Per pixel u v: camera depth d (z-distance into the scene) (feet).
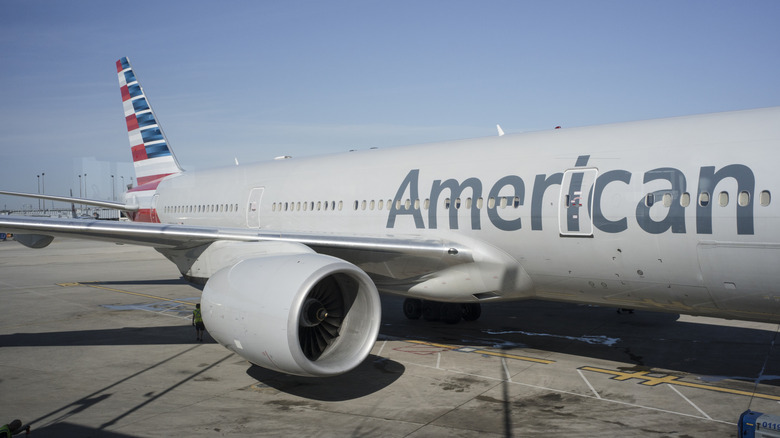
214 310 32.96
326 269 30.12
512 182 37.45
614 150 34.04
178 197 68.03
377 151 49.49
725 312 31.60
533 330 48.06
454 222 39.99
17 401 30.91
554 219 34.96
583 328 48.73
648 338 44.78
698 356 39.29
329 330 32.89
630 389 32.24
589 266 34.37
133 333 47.70
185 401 30.89
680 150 31.48
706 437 25.48
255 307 30.37
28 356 40.27
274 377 35.24
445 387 32.83
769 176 28.12
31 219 36.24
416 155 45.39
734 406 29.45
